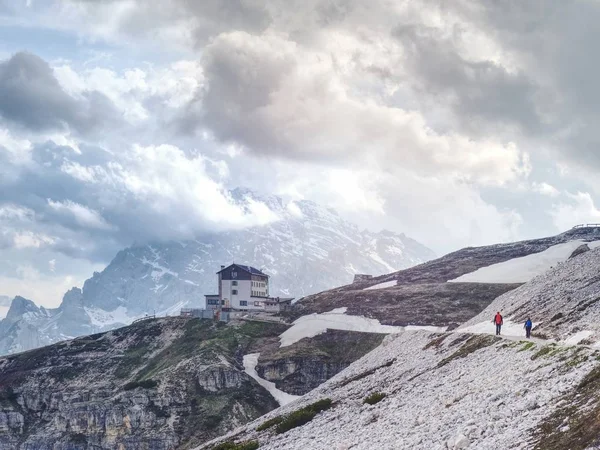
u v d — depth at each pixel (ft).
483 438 199.11
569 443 169.78
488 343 329.31
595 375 199.00
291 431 362.53
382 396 341.62
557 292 373.40
